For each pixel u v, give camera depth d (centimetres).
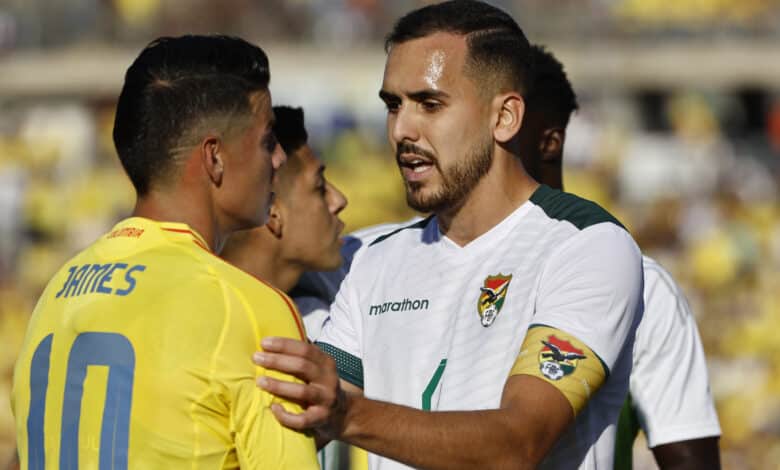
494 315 1060
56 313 934
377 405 905
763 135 6906
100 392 880
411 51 1086
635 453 3281
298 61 6469
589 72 6606
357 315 1173
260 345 876
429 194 1094
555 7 6644
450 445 903
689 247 5572
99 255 941
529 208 1105
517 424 927
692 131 6556
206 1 6569
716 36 6669
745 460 4103
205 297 875
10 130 6525
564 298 1004
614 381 1065
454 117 1078
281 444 858
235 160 930
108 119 6606
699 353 1287
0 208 5734
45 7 6700
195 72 919
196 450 851
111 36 6675
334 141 6203
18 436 959
